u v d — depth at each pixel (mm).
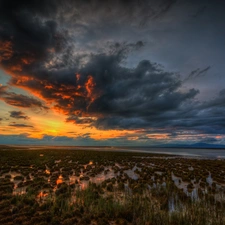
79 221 8930
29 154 46906
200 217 9305
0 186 14641
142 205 10805
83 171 23188
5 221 8758
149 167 28734
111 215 9805
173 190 14336
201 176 21016
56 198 11875
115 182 17625
